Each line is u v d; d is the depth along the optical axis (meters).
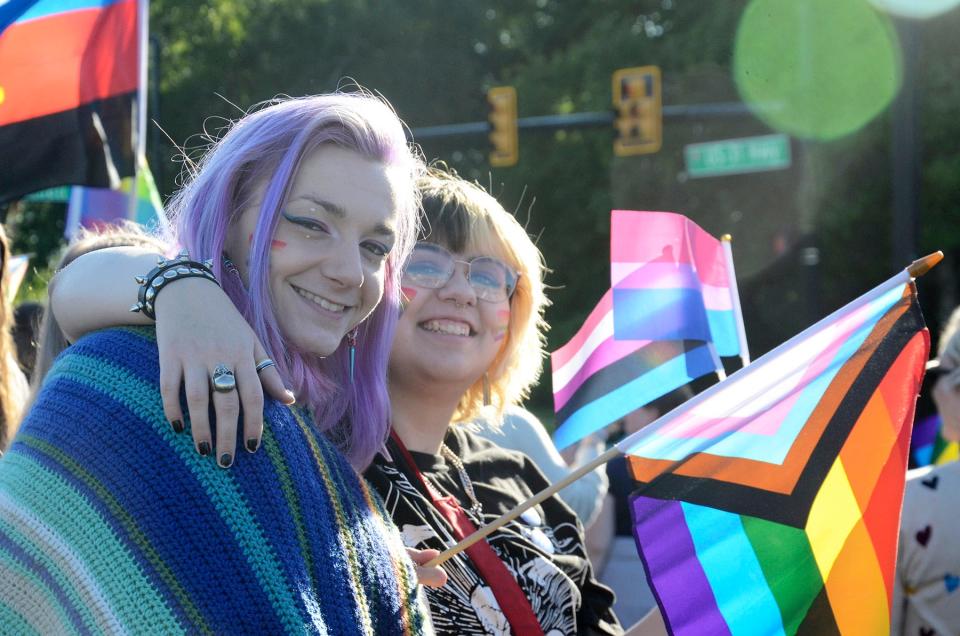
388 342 1.63
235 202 1.39
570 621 2.00
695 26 21.52
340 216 1.36
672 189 20.89
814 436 1.77
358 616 1.17
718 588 1.68
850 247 19.56
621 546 3.57
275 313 1.37
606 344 2.44
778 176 19.47
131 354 1.22
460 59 23.86
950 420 2.68
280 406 1.25
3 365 2.43
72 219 3.88
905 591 2.48
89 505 1.12
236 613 1.10
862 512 1.79
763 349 20.39
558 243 23.47
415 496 1.85
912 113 10.70
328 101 1.40
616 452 1.68
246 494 1.15
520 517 2.05
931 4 18.16
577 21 25.41
